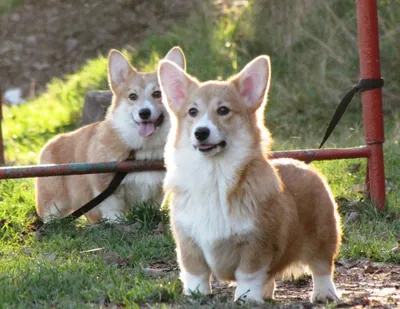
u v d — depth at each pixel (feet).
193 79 24.25
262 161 22.72
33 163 50.49
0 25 84.07
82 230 32.89
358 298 22.97
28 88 73.26
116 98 37.22
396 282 26.27
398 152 45.03
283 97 58.95
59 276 24.45
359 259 29.17
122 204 35.91
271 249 22.06
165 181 23.40
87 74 67.72
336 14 62.08
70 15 82.17
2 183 41.63
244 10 66.64
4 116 63.31
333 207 24.03
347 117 56.59
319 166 42.86
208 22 69.46
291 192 23.20
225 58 64.18
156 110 35.91
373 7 34.63
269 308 21.34
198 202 22.31
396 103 57.62
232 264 22.29
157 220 33.37
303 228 23.18
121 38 76.43
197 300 21.76
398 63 59.00
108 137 36.19
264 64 23.48
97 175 35.73
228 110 23.04
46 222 35.09
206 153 22.33
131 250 29.30
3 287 23.12
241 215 21.81
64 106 63.82
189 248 22.48
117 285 23.81
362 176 41.27
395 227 32.94
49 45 79.05
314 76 59.52
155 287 22.91
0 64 77.51
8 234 32.12
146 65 66.85
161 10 78.07
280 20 63.93
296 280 26.76
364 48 34.81
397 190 38.65
